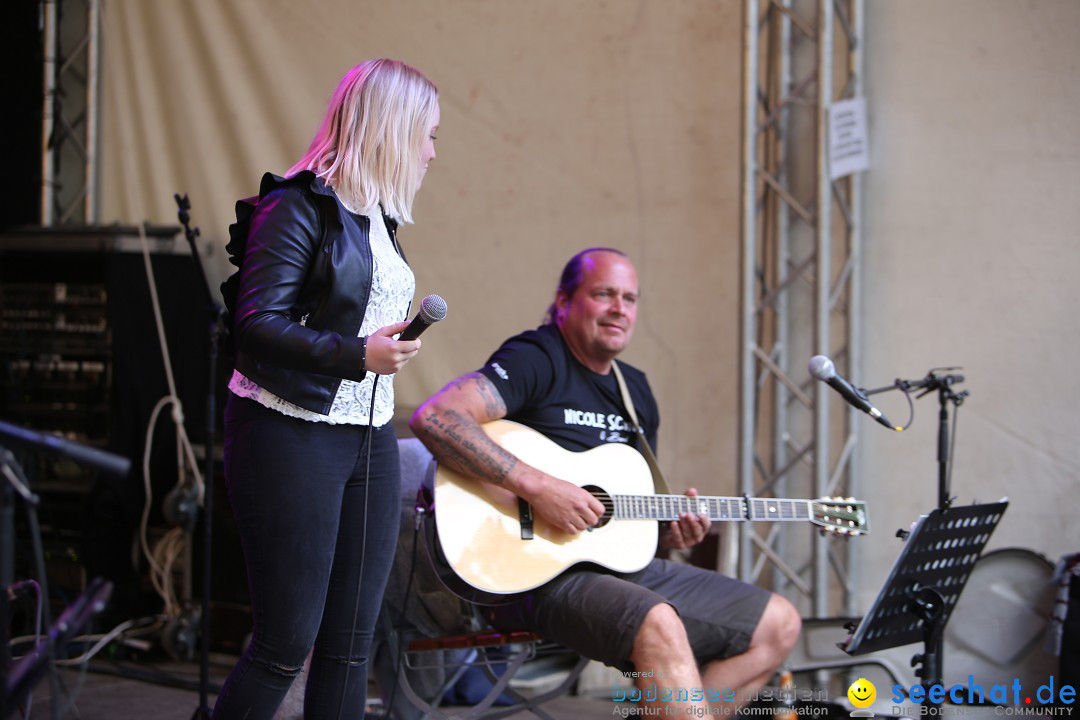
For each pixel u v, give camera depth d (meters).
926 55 4.32
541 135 4.79
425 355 4.91
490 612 2.97
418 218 4.95
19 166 5.21
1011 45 4.21
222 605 4.43
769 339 4.57
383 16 4.95
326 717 2.39
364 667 2.43
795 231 4.55
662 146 4.64
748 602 2.98
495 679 3.10
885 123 4.37
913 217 4.33
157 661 4.44
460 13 4.88
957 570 2.90
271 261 2.19
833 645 3.84
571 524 2.80
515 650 3.28
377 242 2.34
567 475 2.96
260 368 2.21
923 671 2.88
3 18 5.18
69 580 4.67
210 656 4.43
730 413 4.55
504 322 4.83
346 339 2.11
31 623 4.18
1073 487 4.10
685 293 4.61
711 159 4.58
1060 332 4.13
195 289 4.74
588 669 4.24
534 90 4.80
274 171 4.99
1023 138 4.20
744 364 4.34
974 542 2.87
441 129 4.91
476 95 4.88
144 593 4.70
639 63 4.67
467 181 4.89
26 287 4.78
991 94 4.23
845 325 4.38
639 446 3.18
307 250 2.23
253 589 2.25
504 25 4.83
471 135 4.88
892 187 4.36
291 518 2.20
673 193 4.62
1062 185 4.14
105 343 4.69
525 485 2.79
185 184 5.09
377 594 2.41
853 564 4.32
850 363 4.34
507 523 2.83
